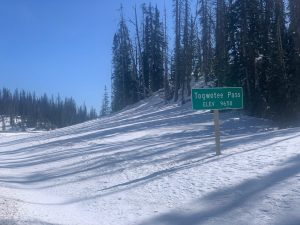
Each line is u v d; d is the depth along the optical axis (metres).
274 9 34.50
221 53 38.12
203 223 9.52
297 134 16.80
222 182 11.80
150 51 69.19
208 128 29.55
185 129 30.09
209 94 15.37
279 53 31.97
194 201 11.01
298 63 31.86
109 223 10.41
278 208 9.27
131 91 70.50
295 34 31.89
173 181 13.36
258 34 33.94
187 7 51.31
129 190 13.75
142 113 49.50
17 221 10.34
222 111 35.94
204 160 15.30
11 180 19.42
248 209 9.64
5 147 46.62
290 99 31.42
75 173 19.50
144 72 70.19
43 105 142.25
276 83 31.66
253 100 33.12
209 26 47.84
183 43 51.28
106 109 103.38
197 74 53.56
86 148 28.00
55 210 12.16
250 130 28.08
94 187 15.70
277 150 13.80
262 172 11.65
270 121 31.19
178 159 17.30
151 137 28.20
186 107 43.34
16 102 152.25
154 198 12.17
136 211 11.30
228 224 9.20
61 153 27.94
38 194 15.38
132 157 20.38
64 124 135.62
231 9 35.88
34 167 23.89
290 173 10.98
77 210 12.21
